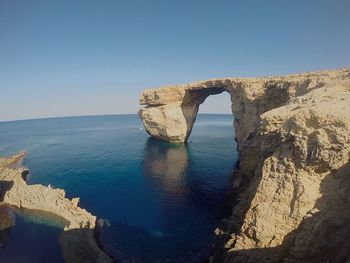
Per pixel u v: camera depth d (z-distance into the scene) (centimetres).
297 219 1619
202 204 3281
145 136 9575
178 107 6700
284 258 1630
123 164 5281
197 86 6038
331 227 1545
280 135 1839
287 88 3006
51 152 7056
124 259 2267
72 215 2912
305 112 1670
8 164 5856
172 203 3338
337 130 1516
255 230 1753
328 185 1573
